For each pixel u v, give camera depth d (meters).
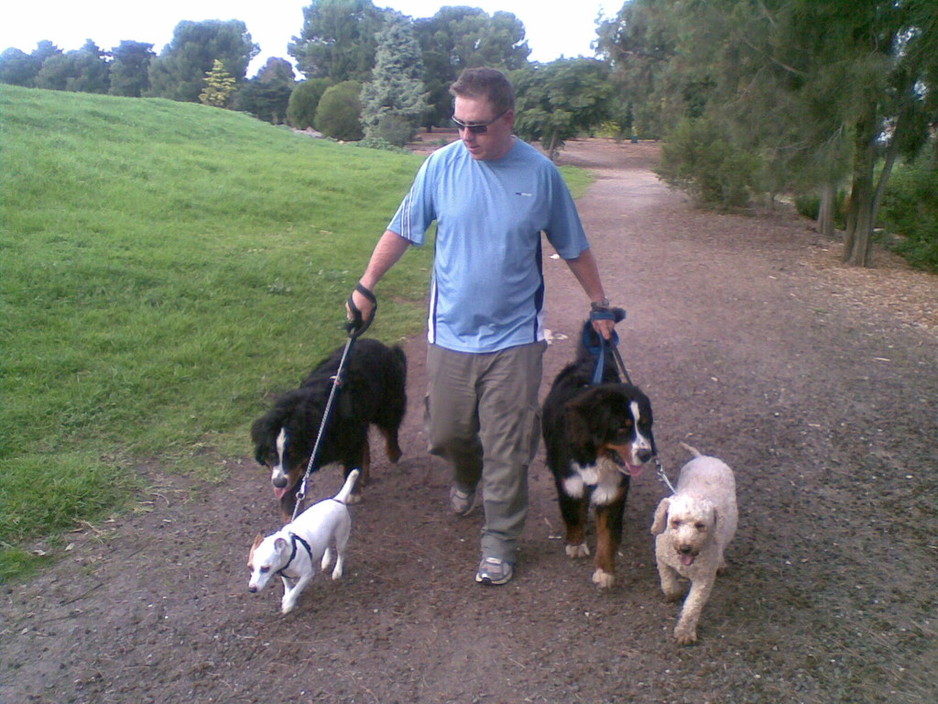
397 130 39.00
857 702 3.12
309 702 3.11
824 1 10.34
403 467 5.15
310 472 4.16
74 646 3.38
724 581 3.91
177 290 7.94
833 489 4.90
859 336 8.34
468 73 3.42
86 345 6.44
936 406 6.30
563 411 3.82
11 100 17.19
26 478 4.52
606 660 3.35
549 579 3.93
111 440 5.18
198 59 63.50
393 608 3.68
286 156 19.14
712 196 18.12
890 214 13.50
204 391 5.96
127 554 4.05
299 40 70.44
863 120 11.38
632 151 41.81
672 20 16.33
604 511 3.75
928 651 3.42
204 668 3.27
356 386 4.45
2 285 7.24
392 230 3.84
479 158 3.56
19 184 10.84
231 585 3.83
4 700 3.07
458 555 4.13
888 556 4.15
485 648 3.42
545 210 3.64
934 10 9.30
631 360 7.29
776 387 6.69
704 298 9.83
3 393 5.54
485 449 3.80
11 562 3.89
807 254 13.07
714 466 3.91
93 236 9.25
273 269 9.05
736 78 12.74
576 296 9.80
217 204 12.17
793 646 3.44
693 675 3.26
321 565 3.97
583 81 33.09
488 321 3.65
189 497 4.61
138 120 18.89
